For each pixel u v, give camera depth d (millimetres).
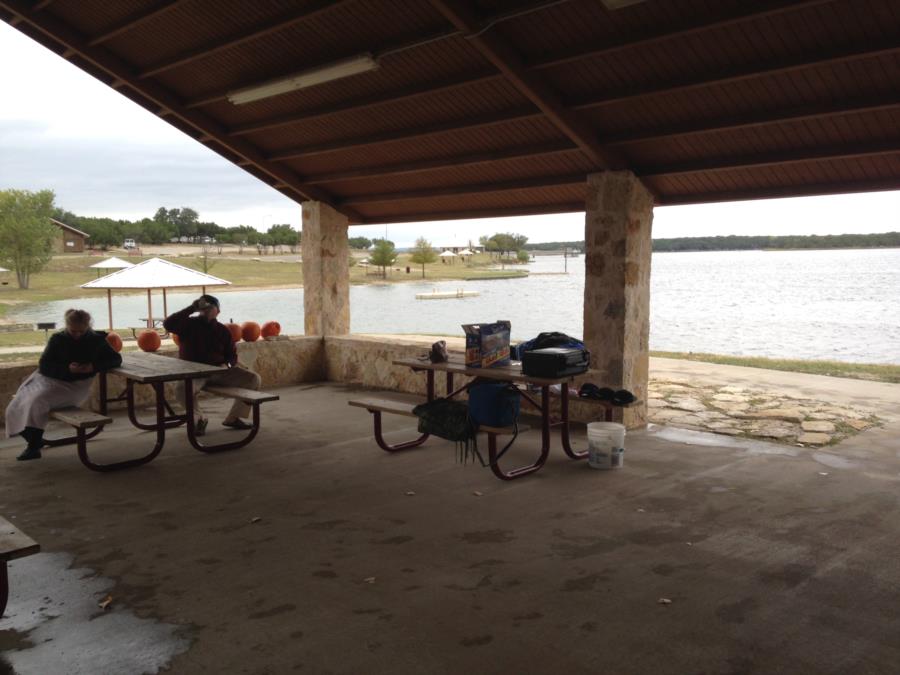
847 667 2691
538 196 8188
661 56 5422
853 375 10250
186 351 6871
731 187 6816
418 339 10719
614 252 6891
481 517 4531
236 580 3580
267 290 46000
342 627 3064
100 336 6062
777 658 2764
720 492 5016
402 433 6988
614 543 4055
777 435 6715
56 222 58750
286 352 9875
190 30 6836
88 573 3682
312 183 9625
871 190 6035
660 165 6758
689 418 7539
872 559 3787
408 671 2695
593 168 7137
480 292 55188
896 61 4789
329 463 5902
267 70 7254
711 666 2709
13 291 37438
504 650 2850
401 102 7113
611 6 4418
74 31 7188
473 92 6617
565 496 4957
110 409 8078
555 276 85312
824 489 5066
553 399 7590
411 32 6020
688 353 13570
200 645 2916
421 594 3393
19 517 4574
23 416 5812
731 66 5270
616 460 5652
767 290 58250
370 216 10250
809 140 5832
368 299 48062
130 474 5582
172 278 14461
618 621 3094
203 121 8453
